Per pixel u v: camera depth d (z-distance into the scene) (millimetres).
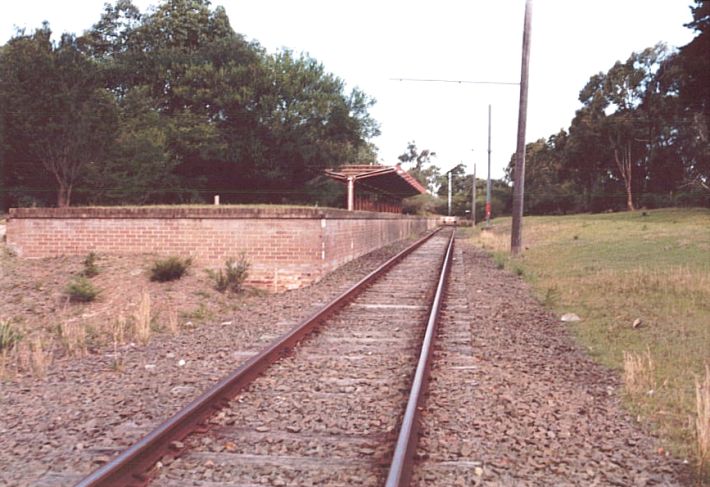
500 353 8203
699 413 5062
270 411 5707
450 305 11930
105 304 12312
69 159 25938
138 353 8289
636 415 5770
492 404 5992
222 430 5211
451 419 5531
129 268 14195
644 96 67125
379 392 6348
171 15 45719
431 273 17734
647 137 67500
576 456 4777
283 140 41094
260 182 42906
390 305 11914
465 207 118312
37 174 27188
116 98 37594
